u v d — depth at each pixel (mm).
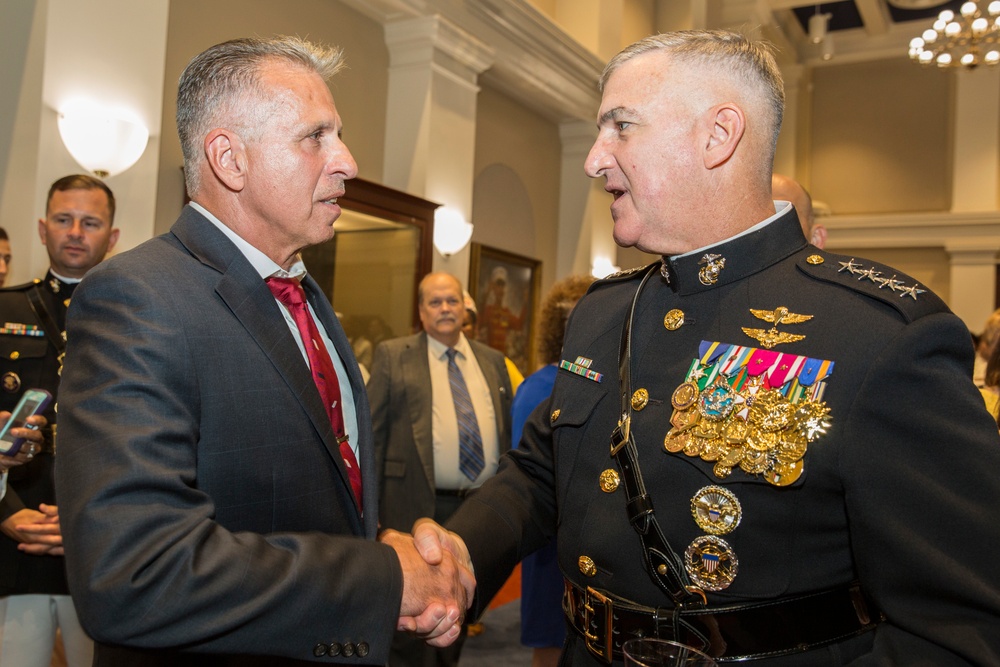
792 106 11031
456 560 1104
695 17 8484
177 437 911
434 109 5207
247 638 847
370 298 4715
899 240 10523
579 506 1064
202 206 1164
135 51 3250
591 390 1126
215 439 1012
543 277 7418
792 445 889
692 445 948
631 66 1058
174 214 3729
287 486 1070
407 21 5125
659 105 1021
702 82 1014
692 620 917
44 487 2111
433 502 3131
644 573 965
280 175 1116
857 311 933
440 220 5262
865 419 864
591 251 7469
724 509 915
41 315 2207
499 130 6621
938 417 834
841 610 905
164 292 1003
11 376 2123
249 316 1082
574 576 1055
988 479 802
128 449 854
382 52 5246
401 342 3381
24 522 2000
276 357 1088
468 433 3297
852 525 869
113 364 921
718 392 962
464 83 5484
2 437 1834
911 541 813
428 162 5141
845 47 10906
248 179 1119
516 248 6961
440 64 5238
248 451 1036
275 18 4379
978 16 6520
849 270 997
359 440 1320
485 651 3516
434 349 3428
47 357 2178
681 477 958
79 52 3057
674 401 994
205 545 852
